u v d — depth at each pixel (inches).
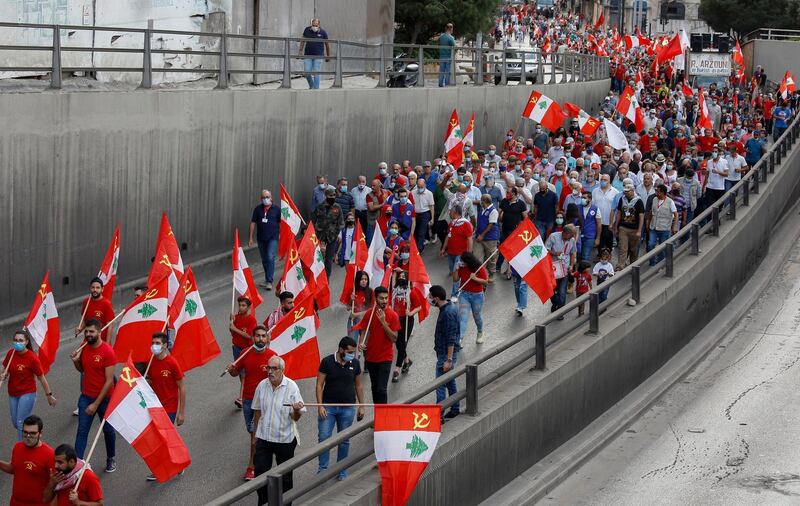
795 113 1937.7
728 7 3380.9
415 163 1262.3
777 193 1288.1
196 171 919.0
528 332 615.5
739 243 1027.3
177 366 552.1
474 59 1676.9
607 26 5187.0
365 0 1467.8
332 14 1385.3
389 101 1193.4
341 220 958.4
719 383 791.7
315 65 1126.4
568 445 651.5
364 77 1413.6
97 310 654.5
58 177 775.7
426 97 1272.1
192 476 559.2
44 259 770.2
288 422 496.4
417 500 492.1
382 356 595.2
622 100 1363.2
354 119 1131.3
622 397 737.0
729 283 992.9
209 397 676.1
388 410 455.2
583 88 1863.9
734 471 631.2
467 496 541.3
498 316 844.6
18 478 450.6
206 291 919.7
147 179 864.3
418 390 508.1
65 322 786.2
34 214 757.9
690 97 1817.2
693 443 676.1
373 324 592.4
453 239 887.1
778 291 1063.6
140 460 580.1
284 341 575.2
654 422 715.4
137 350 595.2
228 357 753.6
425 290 697.0
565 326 750.5
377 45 1198.3
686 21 5024.6
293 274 698.2
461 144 1103.0
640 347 763.4
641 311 759.7
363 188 1023.0
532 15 3752.5
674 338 834.2
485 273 760.3
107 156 820.0
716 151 1160.2
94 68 822.5
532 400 605.3
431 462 502.9
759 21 3358.8
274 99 1004.6
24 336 559.2
